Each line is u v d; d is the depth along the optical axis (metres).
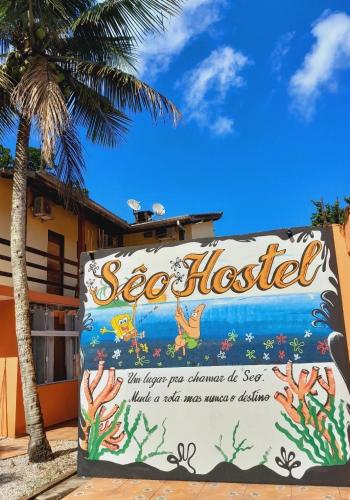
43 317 12.08
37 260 13.24
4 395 10.59
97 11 9.05
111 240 17.84
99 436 6.89
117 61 10.41
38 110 7.94
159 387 6.79
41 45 9.36
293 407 6.21
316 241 6.62
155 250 7.27
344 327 6.28
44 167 11.66
